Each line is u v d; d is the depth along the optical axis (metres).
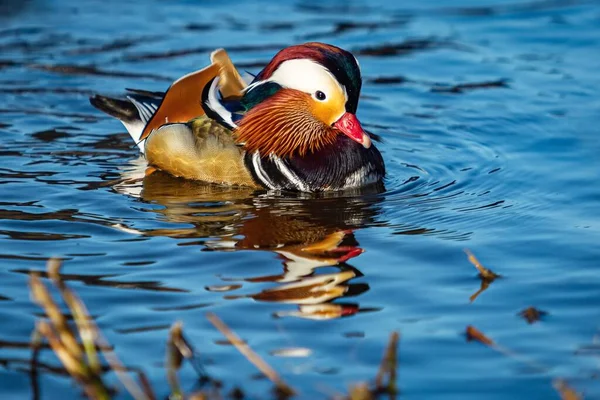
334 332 8.77
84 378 7.34
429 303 9.37
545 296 9.48
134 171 13.84
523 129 15.30
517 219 11.74
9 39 18.92
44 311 9.12
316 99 13.38
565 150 14.30
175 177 13.77
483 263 10.34
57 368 8.14
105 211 12.08
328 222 11.80
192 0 21.31
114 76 17.42
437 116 15.99
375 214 12.12
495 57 18.44
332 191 13.27
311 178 13.29
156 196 12.80
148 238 11.12
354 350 8.42
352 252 10.71
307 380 7.95
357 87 13.45
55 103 16.34
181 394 7.62
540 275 9.99
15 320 8.94
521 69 17.83
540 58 18.33
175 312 9.16
